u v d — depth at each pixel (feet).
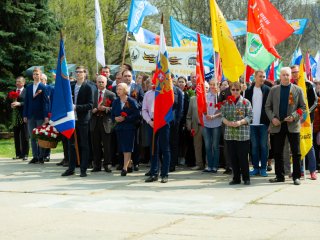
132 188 31.27
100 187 31.65
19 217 23.63
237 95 32.12
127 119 35.99
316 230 20.90
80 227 21.68
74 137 36.42
